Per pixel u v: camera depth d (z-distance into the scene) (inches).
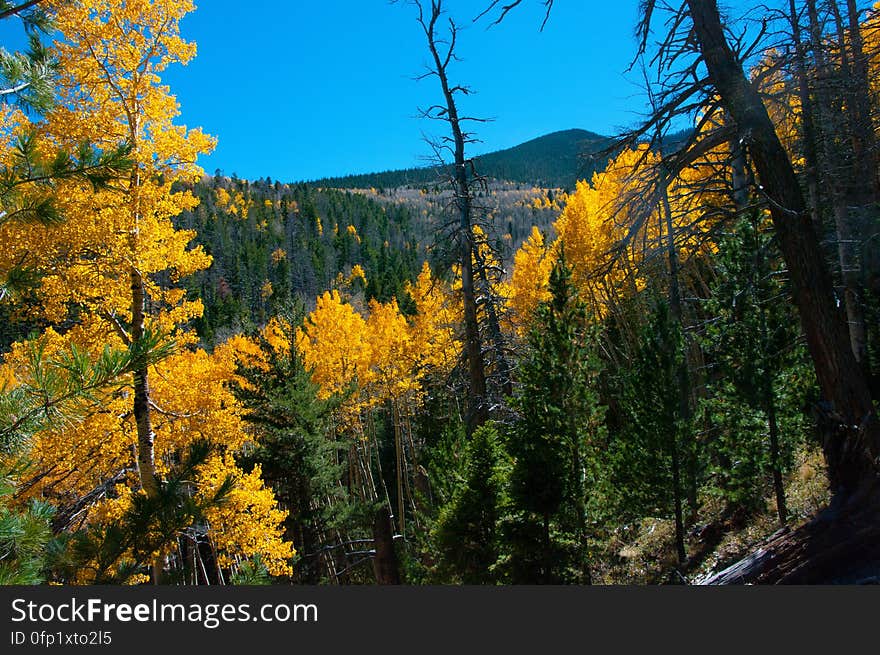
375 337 1064.8
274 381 619.8
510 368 460.4
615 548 507.8
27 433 101.0
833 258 387.5
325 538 671.8
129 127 304.0
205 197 4980.3
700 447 437.7
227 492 160.2
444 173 438.9
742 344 387.9
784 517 351.3
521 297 750.5
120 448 342.0
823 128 315.3
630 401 479.2
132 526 146.0
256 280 3555.6
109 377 104.7
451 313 522.6
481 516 456.8
